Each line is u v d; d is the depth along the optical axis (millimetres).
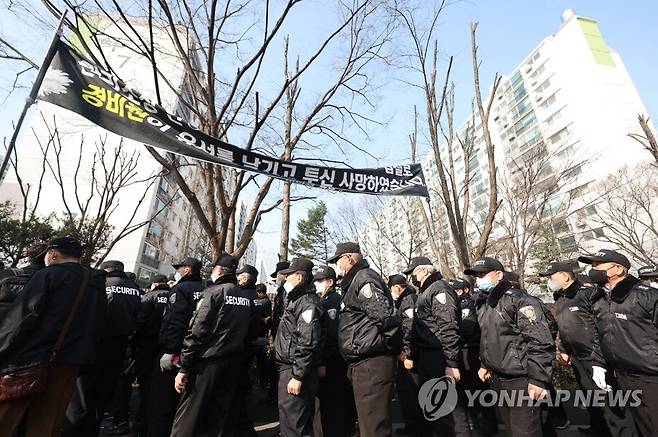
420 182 4852
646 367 2795
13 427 2320
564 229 22500
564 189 23031
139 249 22562
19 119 2914
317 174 4395
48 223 7570
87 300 2840
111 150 20922
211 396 3148
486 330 3160
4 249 6699
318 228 33531
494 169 6656
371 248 28156
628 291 3002
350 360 2971
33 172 20750
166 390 3463
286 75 7461
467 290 4883
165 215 27297
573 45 30344
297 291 3332
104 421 4527
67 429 3043
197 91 6105
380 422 2752
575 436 4129
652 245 19219
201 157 3742
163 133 3645
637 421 2947
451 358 3352
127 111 3539
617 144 25219
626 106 27203
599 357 3691
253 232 6453
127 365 4375
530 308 2859
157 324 4230
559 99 30312
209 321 3084
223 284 3336
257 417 4836
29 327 2389
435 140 6500
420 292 4031
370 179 4586
